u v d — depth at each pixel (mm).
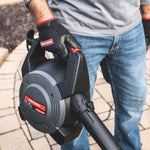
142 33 1327
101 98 2693
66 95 919
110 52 1271
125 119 1542
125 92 1421
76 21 1135
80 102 929
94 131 884
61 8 1134
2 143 2100
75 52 922
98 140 877
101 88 2867
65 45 956
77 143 1432
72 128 1008
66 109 940
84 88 966
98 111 2490
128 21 1187
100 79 3066
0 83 3018
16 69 3359
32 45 1072
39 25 992
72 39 944
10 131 2234
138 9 1267
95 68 1287
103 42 1190
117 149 853
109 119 2379
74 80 908
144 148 2055
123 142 1667
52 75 963
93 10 1104
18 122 2346
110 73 1426
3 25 4844
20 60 3609
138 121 1588
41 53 1097
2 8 5566
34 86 992
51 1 1186
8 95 2775
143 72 1408
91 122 895
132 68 1337
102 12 1105
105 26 1146
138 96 1431
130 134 1615
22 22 4969
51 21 974
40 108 984
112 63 1367
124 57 1309
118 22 1156
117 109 1554
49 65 1017
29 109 1040
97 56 1242
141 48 1334
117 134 1681
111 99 2678
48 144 2096
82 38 1159
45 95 957
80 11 1110
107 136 872
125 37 1225
